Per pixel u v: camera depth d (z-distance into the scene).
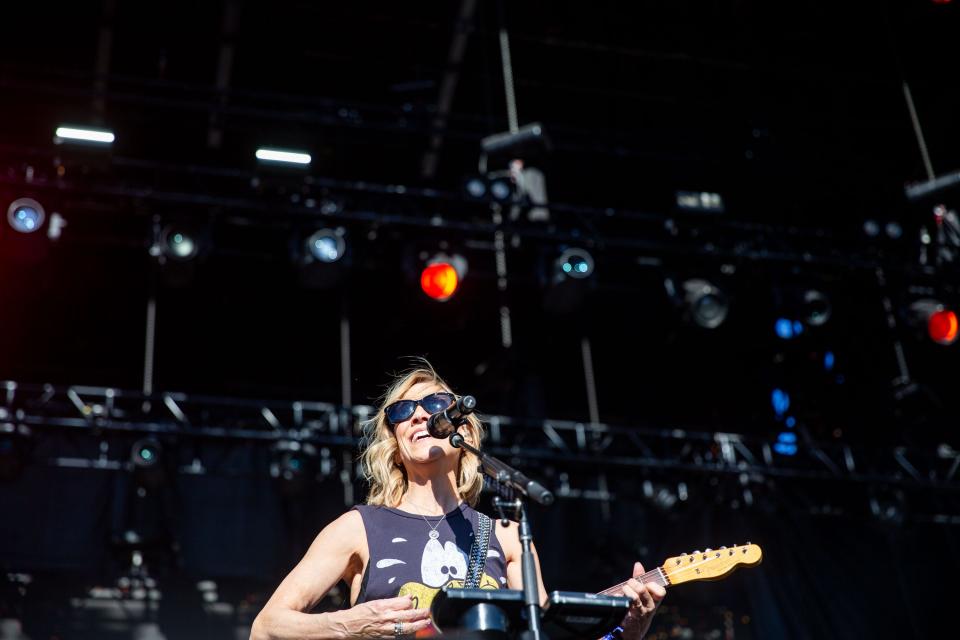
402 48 12.70
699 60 13.39
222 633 11.92
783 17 13.05
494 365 13.84
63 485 11.92
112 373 14.27
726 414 14.81
